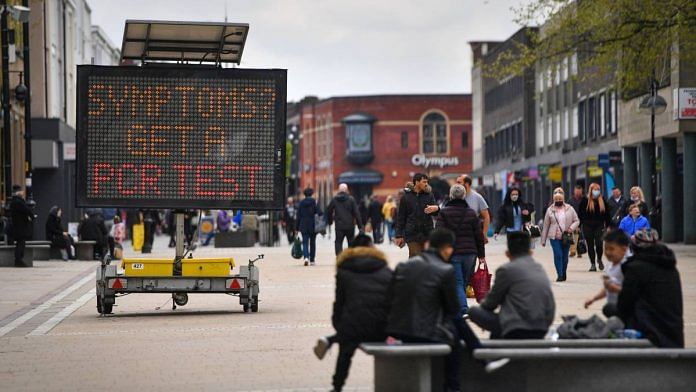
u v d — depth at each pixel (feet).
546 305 87.20
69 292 204.23
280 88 157.38
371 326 88.28
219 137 157.17
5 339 134.00
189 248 160.97
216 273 158.40
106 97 156.04
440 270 84.69
